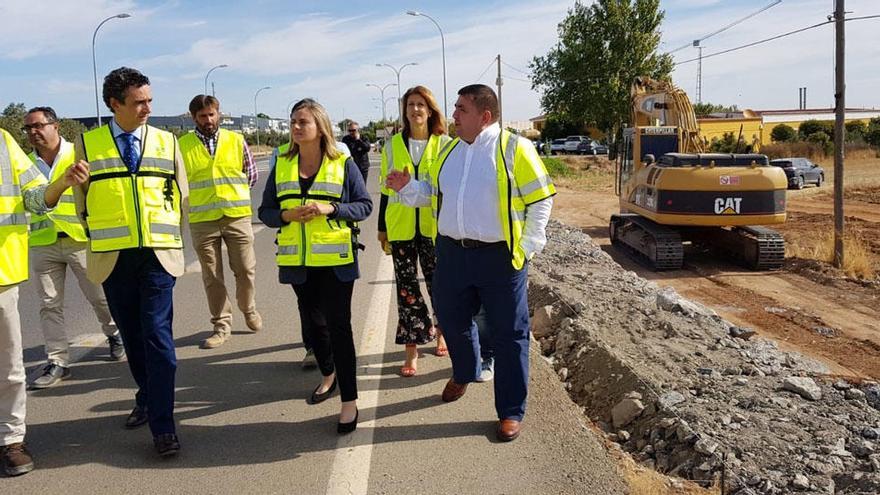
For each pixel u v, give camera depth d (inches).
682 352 236.4
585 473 146.4
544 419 172.6
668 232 522.0
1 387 148.6
